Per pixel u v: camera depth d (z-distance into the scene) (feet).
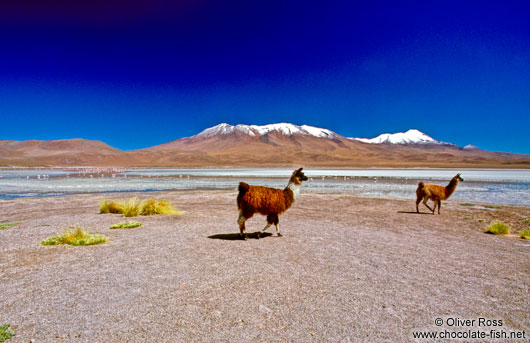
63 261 20.53
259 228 32.83
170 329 11.98
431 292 15.67
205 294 15.23
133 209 42.55
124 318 12.84
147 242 26.08
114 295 15.06
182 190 87.66
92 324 12.35
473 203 58.90
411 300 14.71
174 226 33.86
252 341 11.17
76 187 98.99
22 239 27.22
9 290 15.58
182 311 13.46
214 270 18.78
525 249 24.59
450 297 15.10
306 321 12.67
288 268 19.20
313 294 15.29
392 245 25.40
